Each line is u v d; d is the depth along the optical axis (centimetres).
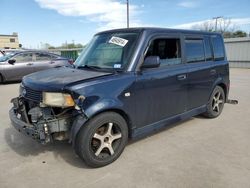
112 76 325
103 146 322
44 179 296
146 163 331
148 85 356
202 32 473
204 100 487
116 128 335
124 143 344
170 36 393
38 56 1128
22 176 303
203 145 390
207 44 484
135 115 348
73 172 312
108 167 323
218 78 514
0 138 423
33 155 359
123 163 332
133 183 286
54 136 308
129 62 340
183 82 416
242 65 1986
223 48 539
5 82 1094
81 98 290
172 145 390
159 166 323
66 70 379
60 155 358
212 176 299
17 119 336
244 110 605
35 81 329
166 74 382
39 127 292
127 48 353
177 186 279
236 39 1981
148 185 281
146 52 354
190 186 279
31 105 333
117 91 320
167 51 390
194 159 342
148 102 362
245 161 336
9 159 347
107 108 308
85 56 411
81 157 312
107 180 293
